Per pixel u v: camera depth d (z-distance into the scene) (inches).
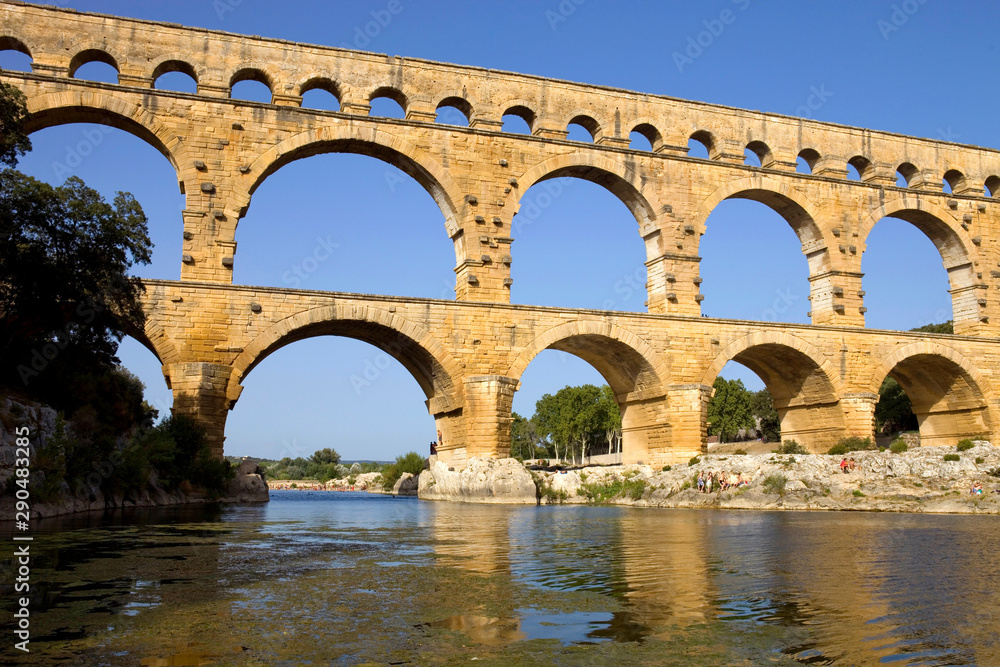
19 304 1395.2
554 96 2188.7
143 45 1878.7
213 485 1923.0
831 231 2385.6
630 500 1982.0
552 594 561.9
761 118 2384.4
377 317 1883.6
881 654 408.2
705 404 2121.1
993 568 698.2
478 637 438.6
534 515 1492.4
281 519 1299.2
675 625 469.4
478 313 1975.9
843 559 761.0
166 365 1723.7
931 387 2637.8
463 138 2075.5
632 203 2258.9
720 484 1888.5
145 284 1721.2
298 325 1814.7
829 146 2453.2
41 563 682.8
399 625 462.9
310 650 407.2
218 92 1913.1
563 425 5344.5
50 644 411.8
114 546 815.1
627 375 2249.0
